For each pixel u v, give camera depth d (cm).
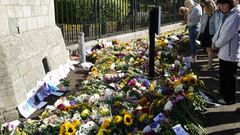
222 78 612
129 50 1038
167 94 559
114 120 457
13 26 648
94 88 657
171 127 448
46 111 552
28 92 632
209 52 876
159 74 758
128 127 456
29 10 728
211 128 519
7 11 624
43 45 767
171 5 1888
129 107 529
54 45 851
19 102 583
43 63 776
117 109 524
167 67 805
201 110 566
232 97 616
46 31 818
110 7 1258
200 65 957
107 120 456
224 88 615
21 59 629
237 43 583
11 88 564
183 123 486
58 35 899
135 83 643
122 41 1288
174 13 1933
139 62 859
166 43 1104
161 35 1418
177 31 1673
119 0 1330
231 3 566
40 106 630
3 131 498
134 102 561
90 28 1149
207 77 823
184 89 577
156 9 674
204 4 866
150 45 700
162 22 1775
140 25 1471
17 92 584
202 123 527
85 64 932
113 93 607
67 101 582
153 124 449
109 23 1256
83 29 1120
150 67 712
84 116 505
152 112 498
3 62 559
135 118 473
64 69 857
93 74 779
